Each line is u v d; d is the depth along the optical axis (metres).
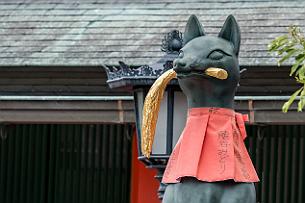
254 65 13.56
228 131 7.18
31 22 15.12
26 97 13.60
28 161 14.62
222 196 7.07
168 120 9.13
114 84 9.51
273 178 13.82
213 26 14.44
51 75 14.31
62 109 13.52
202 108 7.24
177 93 9.12
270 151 13.83
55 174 14.57
